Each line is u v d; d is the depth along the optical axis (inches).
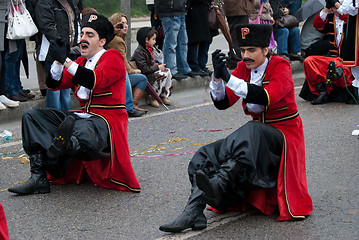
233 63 461.7
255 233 183.6
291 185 190.7
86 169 230.7
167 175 246.8
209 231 185.6
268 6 458.9
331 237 180.4
